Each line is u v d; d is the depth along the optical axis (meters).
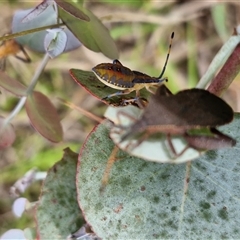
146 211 0.10
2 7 0.20
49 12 0.14
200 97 0.08
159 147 0.08
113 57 0.13
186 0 0.21
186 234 0.10
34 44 0.14
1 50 0.14
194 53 0.21
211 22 0.21
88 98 0.20
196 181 0.10
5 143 0.14
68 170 0.13
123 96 0.11
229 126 0.10
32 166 0.19
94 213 0.10
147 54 0.21
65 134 0.20
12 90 0.13
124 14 0.21
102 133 0.11
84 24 0.13
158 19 0.21
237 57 0.11
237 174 0.10
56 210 0.12
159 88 0.09
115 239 0.10
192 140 0.08
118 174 0.10
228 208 0.10
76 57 0.21
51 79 0.21
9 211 0.19
